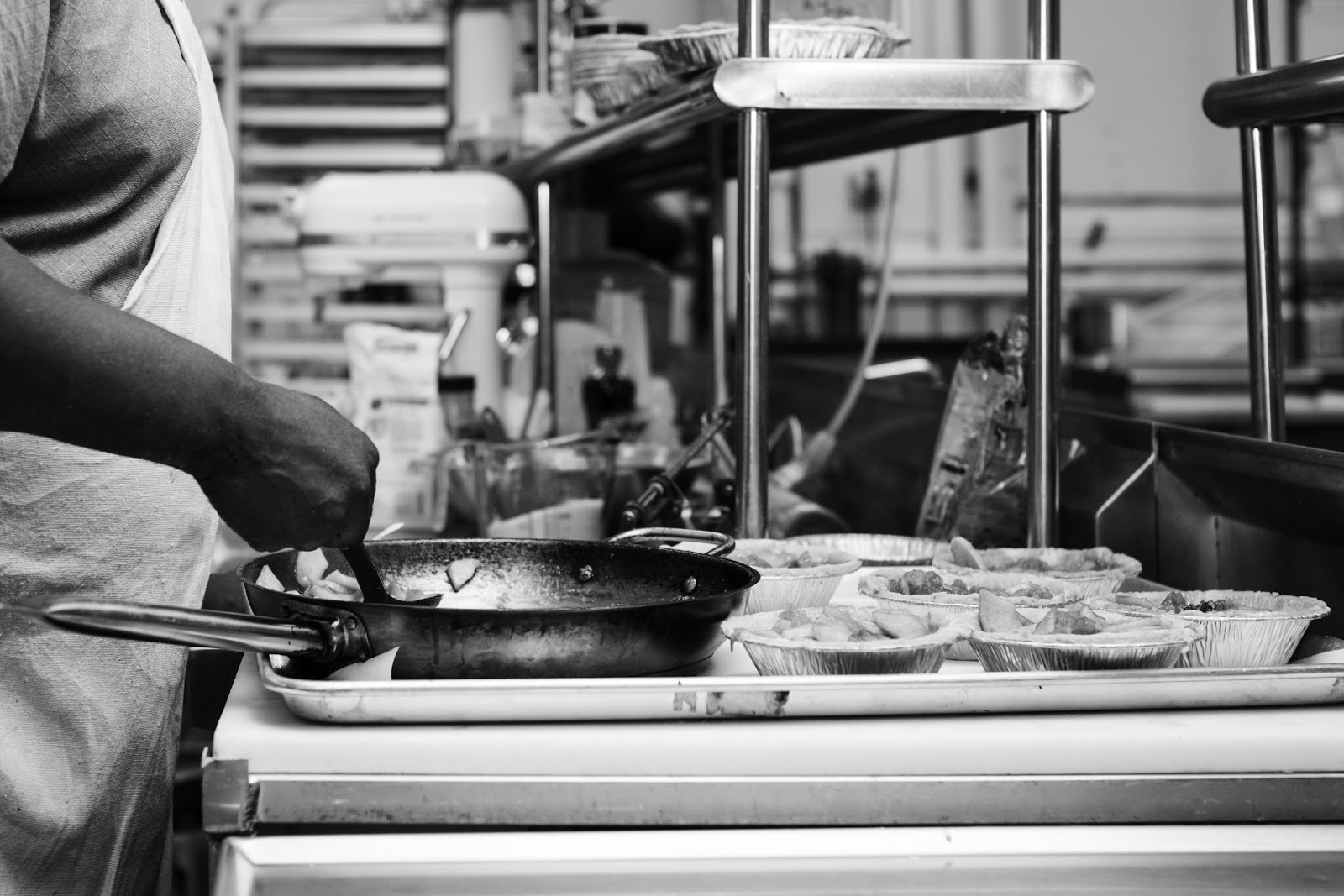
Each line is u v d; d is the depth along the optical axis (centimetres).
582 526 159
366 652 77
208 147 104
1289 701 79
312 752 72
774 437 196
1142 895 71
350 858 70
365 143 304
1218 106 126
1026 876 71
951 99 122
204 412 76
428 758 72
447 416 190
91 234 96
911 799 73
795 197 448
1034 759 73
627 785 72
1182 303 464
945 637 82
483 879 69
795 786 72
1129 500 129
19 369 72
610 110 180
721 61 133
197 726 127
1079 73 124
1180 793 73
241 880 69
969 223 449
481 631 76
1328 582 106
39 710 95
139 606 68
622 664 79
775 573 102
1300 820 74
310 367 306
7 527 95
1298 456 104
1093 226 464
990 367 144
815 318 445
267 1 371
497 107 262
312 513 79
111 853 99
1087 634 82
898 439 191
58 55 89
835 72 121
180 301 100
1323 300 447
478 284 215
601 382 224
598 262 266
